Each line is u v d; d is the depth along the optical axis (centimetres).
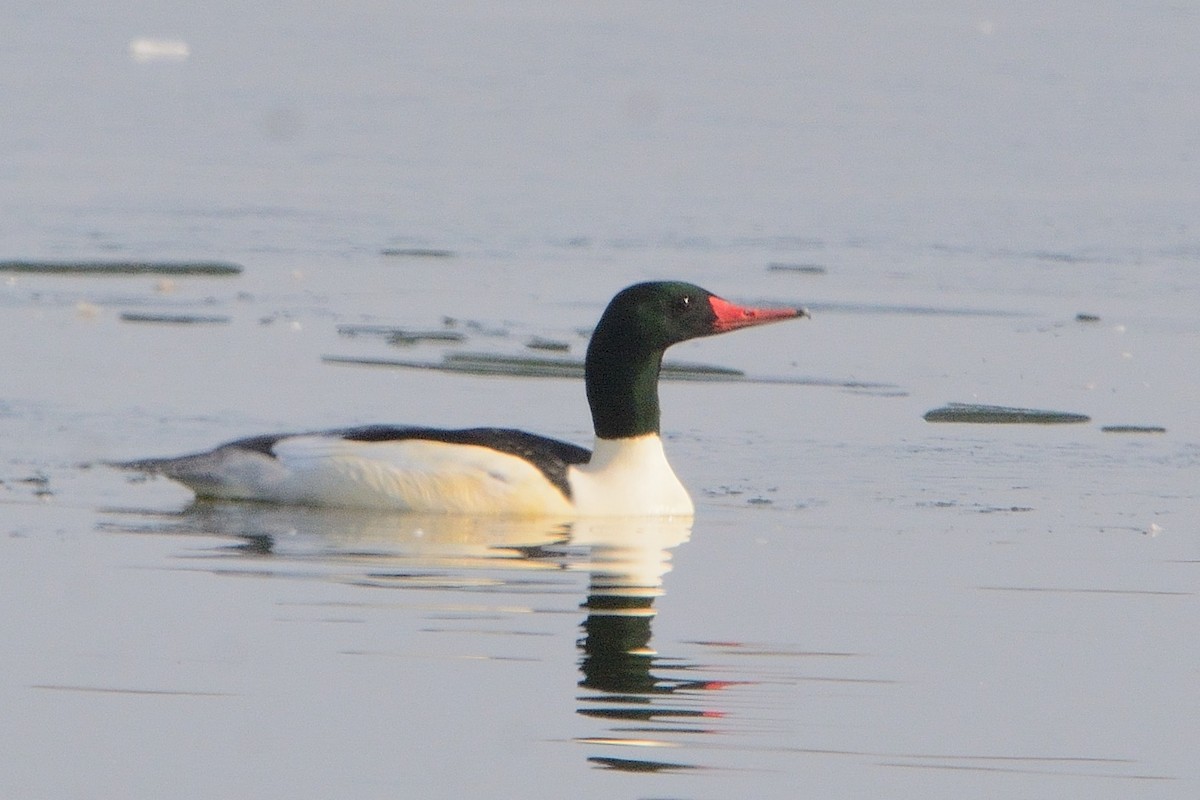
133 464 1314
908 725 922
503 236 2508
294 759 870
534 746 885
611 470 1301
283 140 3247
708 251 2422
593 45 4522
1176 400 1717
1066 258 2395
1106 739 910
